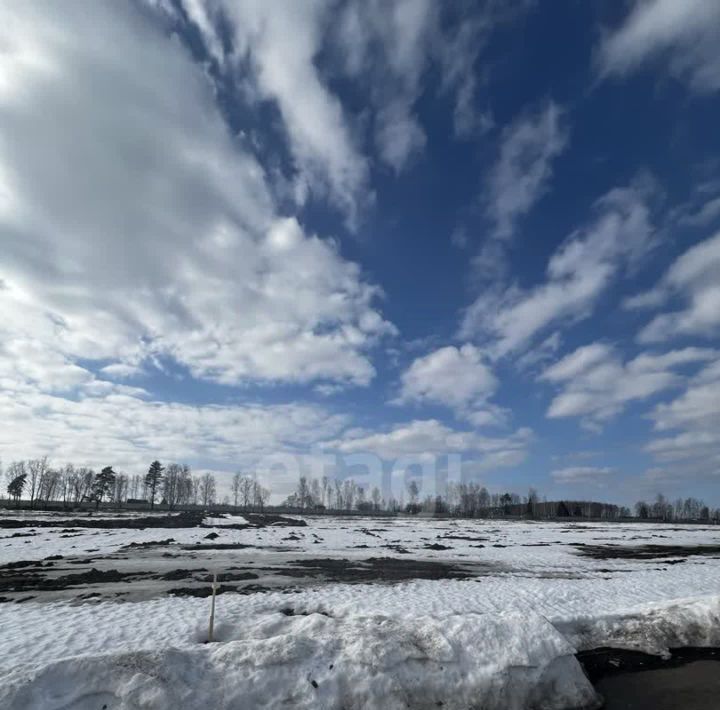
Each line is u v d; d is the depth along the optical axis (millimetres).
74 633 10578
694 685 9445
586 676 9125
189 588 15875
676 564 26234
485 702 7949
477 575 20422
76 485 94375
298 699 7355
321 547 29688
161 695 6824
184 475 98875
